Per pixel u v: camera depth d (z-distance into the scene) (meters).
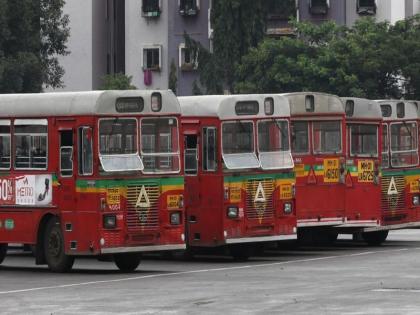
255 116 47.88
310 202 51.75
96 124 41.38
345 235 67.12
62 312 29.95
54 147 42.47
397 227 55.97
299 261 46.53
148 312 29.50
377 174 54.56
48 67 112.69
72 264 42.72
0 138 44.00
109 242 41.50
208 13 141.12
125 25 144.25
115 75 124.88
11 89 103.00
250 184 47.62
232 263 46.50
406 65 113.31
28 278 40.19
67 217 42.12
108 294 34.09
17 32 105.56
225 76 123.88
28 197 43.25
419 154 56.97
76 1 144.38
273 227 48.25
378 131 54.72
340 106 52.59
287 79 114.69
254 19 124.75
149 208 42.31
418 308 29.58
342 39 116.75
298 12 135.62
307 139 51.75
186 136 47.97
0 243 44.25
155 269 43.78
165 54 142.50
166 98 42.84
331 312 28.94
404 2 138.75
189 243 47.94
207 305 30.78
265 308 29.94
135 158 42.12
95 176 41.41
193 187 47.88
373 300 31.34
